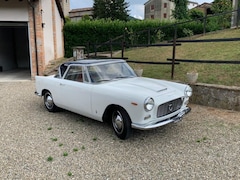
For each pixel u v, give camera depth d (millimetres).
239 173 3008
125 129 3975
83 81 4684
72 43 16625
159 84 4480
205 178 2922
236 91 5391
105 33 16750
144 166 3238
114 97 3969
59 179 2975
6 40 14414
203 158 3404
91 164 3314
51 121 5148
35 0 10000
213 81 6430
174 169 3145
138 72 7402
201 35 14219
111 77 4758
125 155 3553
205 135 4199
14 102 6848
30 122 5094
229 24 17594
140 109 3619
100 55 13164
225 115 5203
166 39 17516
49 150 3748
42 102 6840
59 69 5469
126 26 16906
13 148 3830
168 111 3963
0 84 9719
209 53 9320
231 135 4160
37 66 10609
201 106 5949
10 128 4738
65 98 5105
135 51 13398
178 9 26484
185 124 4750
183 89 4387
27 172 3137
